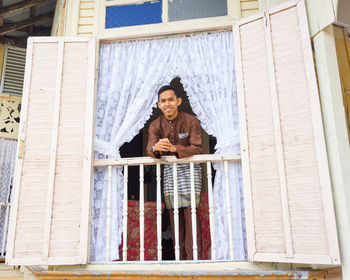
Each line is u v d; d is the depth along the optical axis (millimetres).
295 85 3584
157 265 3523
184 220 4098
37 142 3830
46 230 3562
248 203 3527
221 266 3477
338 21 3561
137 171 6355
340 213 3188
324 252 3145
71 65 4074
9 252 3525
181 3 4344
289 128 3520
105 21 4375
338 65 3541
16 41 7785
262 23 3895
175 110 4141
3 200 6996
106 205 3822
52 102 3953
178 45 4238
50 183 3684
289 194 3389
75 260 3500
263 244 3406
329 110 3420
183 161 3795
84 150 3777
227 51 4137
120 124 4059
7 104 7484
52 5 7227
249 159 3625
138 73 4160
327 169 3254
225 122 3898
